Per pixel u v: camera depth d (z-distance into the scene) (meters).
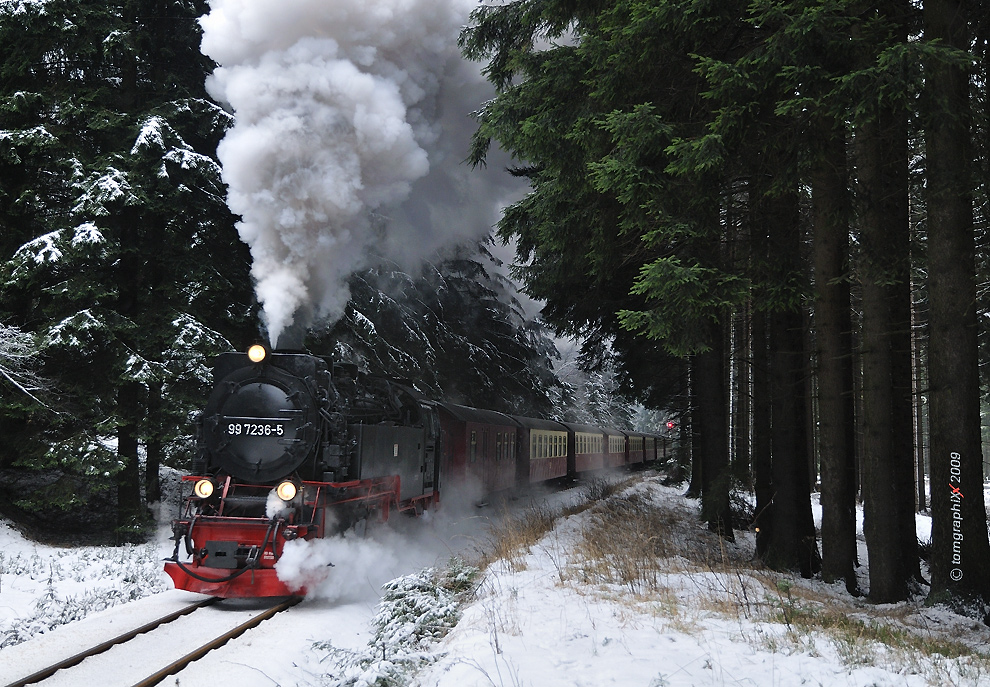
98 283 13.05
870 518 9.47
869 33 7.80
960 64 7.04
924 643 6.49
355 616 8.66
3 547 11.71
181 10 15.30
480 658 5.52
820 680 5.09
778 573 10.94
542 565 9.68
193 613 8.45
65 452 12.38
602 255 11.44
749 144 8.51
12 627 7.47
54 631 7.52
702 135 8.78
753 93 8.05
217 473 9.88
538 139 10.10
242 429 9.79
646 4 8.39
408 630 6.69
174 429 13.75
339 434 10.16
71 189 13.24
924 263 10.94
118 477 13.65
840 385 10.58
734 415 25.45
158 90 14.95
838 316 10.48
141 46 14.73
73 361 13.48
